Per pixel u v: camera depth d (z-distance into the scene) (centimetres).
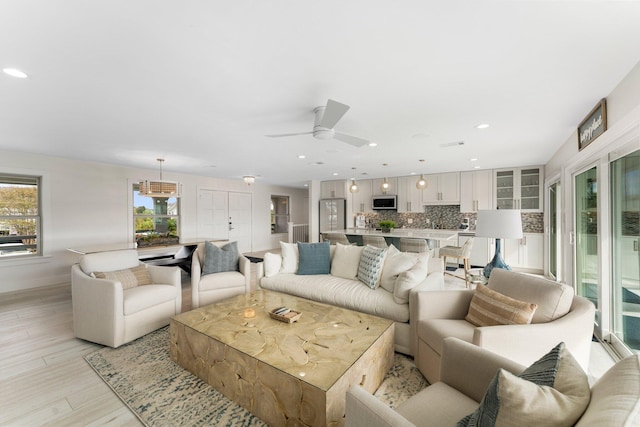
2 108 251
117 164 541
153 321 282
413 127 306
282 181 835
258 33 149
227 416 171
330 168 594
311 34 150
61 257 484
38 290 442
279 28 145
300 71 189
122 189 564
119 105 245
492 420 78
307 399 146
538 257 564
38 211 471
